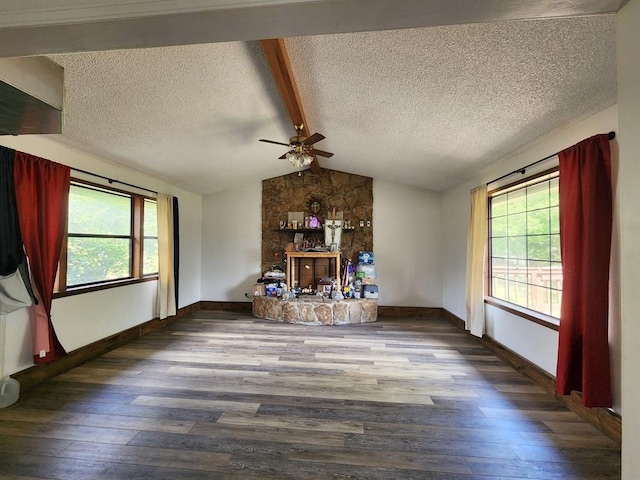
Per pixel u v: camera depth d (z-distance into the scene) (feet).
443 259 20.02
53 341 10.03
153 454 6.68
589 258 7.39
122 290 14.03
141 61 7.69
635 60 2.96
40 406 8.61
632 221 3.03
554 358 9.43
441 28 6.27
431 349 13.51
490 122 9.75
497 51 6.61
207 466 6.35
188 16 3.24
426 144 12.78
